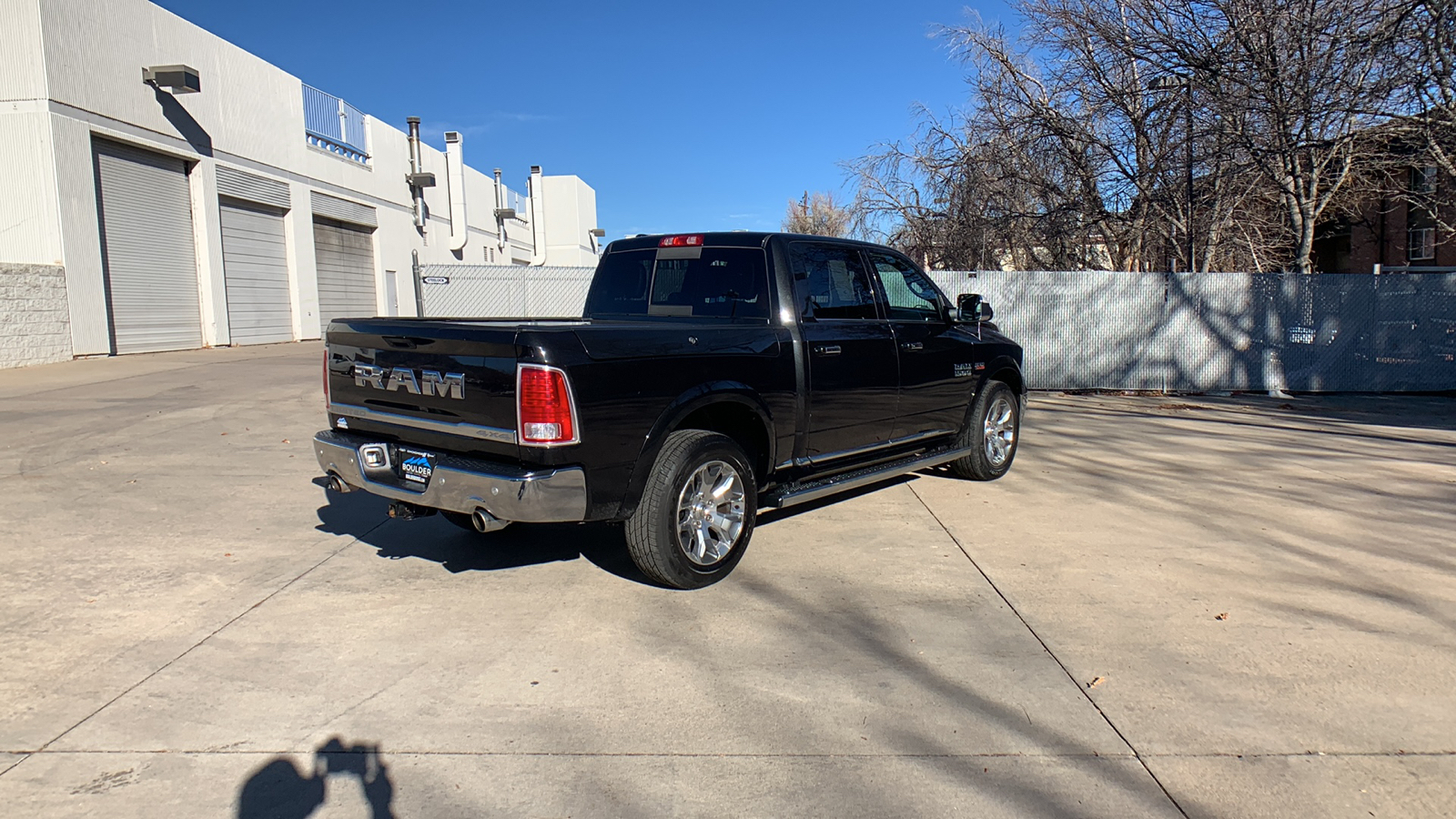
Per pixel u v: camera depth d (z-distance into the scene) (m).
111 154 18.80
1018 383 7.68
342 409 4.98
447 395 4.38
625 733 3.23
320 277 27.98
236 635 4.09
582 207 50.22
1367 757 3.06
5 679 3.62
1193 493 6.90
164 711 3.37
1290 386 13.73
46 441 8.66
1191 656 3.88
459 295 17.69
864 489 7.10
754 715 3.36
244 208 23.62
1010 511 6.36
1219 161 14.26
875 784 2.90
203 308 21.91
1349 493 6.89
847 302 5.98
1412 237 27.08
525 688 3.58
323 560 5.21
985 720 3.33
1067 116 15.77
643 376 4.38
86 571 4.96
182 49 20.86
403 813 2.73
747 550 5.45
